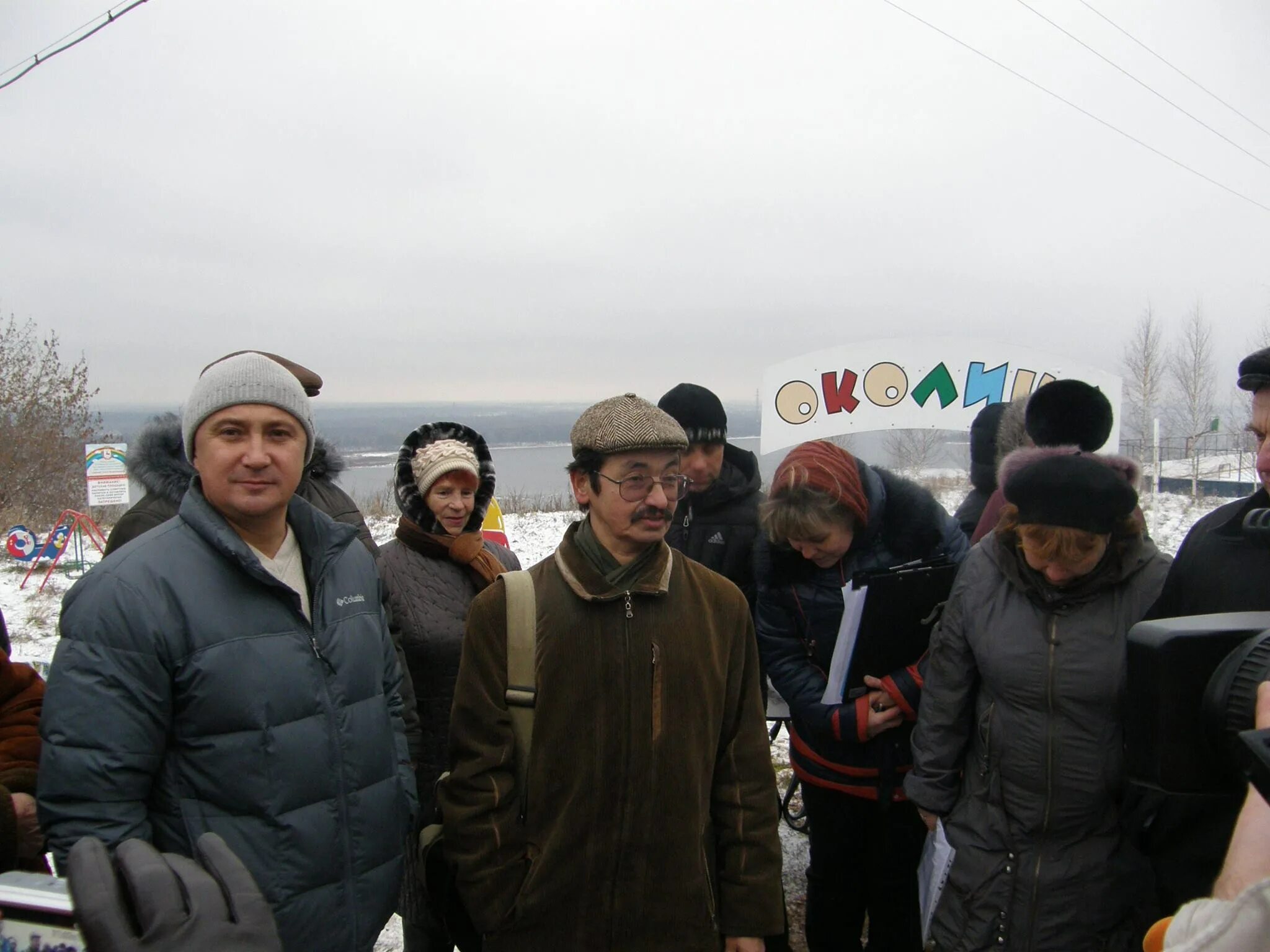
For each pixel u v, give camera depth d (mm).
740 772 1974
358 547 1958
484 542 2971
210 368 1776
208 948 811
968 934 2070
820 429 3949
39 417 16219
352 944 1727
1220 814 1680
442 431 2732
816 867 2623
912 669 2402
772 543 2553
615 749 1765
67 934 1116
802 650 2627
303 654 1717
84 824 1511
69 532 11492
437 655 2496
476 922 1800
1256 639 960
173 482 2482
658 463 1779
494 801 1799
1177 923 836
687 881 1799
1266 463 1718
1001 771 2055
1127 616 1969
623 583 1840
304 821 1660
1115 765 1951
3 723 2027
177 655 1591
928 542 2543
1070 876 1984
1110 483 1882
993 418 3594
